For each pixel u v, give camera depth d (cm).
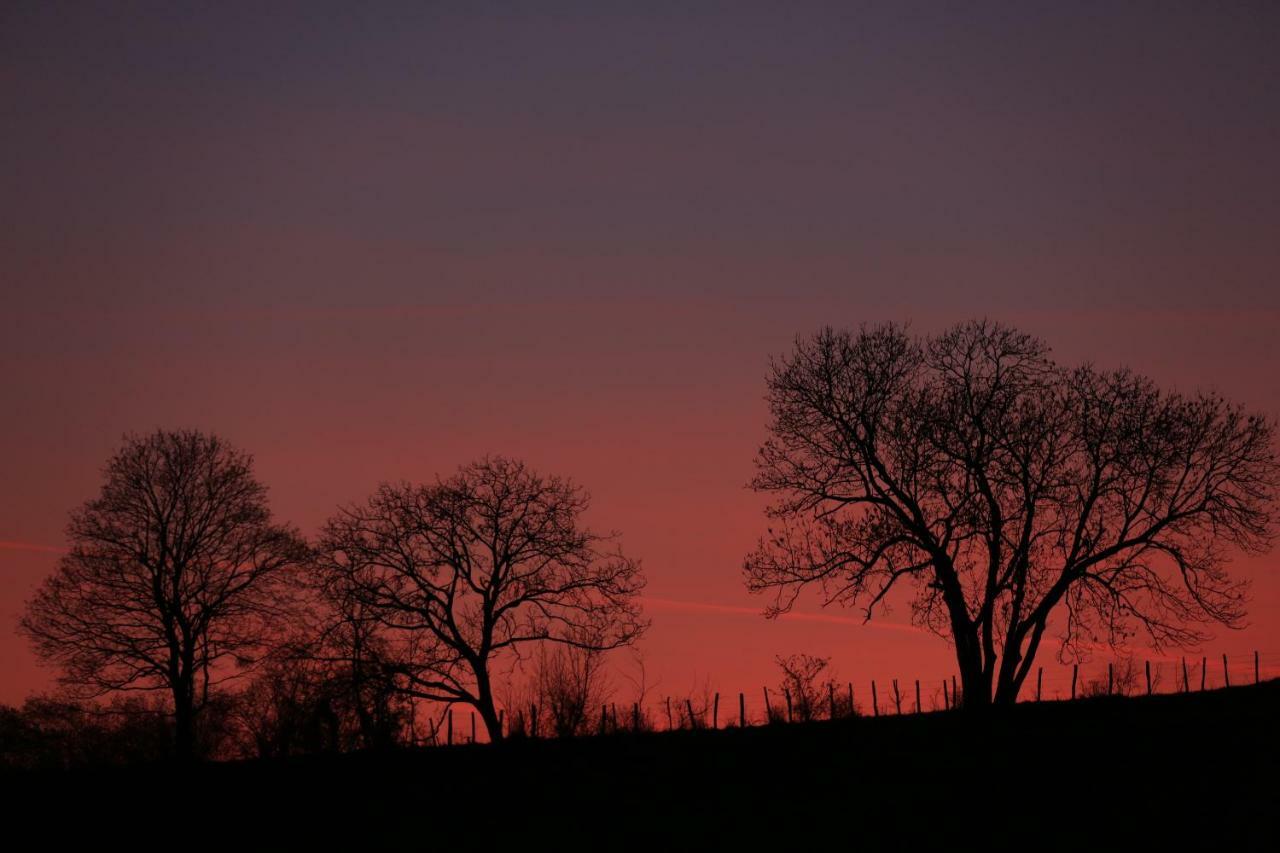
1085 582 6744
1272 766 5178
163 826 4881
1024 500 6694
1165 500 6694
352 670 7369
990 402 6919
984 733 5944
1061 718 6197
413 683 7312
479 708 7262
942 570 6650
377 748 6303
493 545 7631
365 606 7419
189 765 5909
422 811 5022
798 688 7538
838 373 7062
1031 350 7050
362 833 4759
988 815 4741
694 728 6669
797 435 7119
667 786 5275
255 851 4578
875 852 4403
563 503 7775
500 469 7831
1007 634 6619
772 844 4503
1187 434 6694
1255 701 6469
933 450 6881
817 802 4972
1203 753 5406
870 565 6856
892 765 5453
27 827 4884
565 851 4491
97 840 4722
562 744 6144
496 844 4588
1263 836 4434
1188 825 4566
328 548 7619
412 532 7581
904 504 6900
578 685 7200
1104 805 4806
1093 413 6869
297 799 5219
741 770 5478
